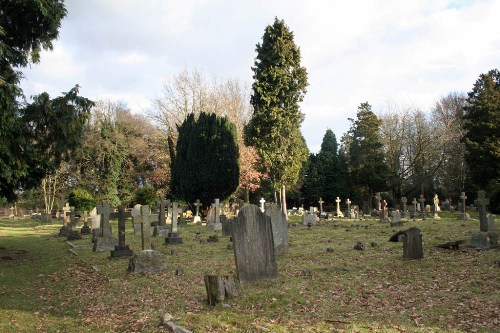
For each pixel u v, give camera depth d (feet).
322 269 34.22
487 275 30.25
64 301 28.32
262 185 147.84
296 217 113.91
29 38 48.93
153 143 160.86
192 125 111.55
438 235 53.11
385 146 173.27
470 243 42.57
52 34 48.49
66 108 45.78
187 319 21.95
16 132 41.32
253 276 29.99
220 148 105.50
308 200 195.83
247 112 148.25
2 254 50.06
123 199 161.68
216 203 78.28
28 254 51.24
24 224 112.57
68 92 46.26
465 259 36.27
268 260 31.04
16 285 33.53
